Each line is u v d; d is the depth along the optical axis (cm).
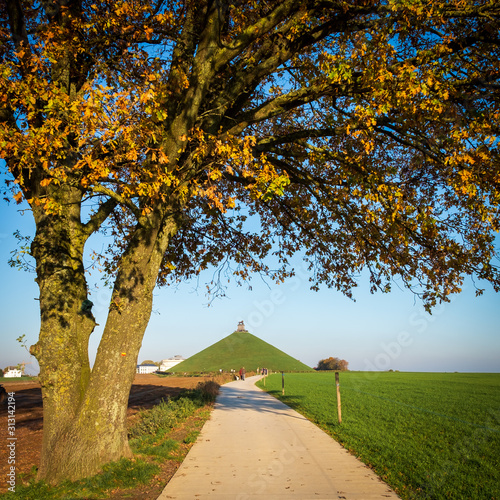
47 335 712
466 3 822
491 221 839
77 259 783
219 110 848
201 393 2073
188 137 750
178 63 876
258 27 756
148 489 595
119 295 746
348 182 1019
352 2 831
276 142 1032
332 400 2002
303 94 871
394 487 598
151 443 914
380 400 1955
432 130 923
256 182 771
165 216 833
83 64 850
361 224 1084
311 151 1040
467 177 766
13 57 772
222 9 780
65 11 772
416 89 721
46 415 695
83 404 695
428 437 998
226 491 580
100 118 612
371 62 765
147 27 772
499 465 727
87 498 555
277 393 2655
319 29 833
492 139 775
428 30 831
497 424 1190
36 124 741
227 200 714
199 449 882
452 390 2544
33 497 572
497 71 834
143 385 4034
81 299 769
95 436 677
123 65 865
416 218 936
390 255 1072
